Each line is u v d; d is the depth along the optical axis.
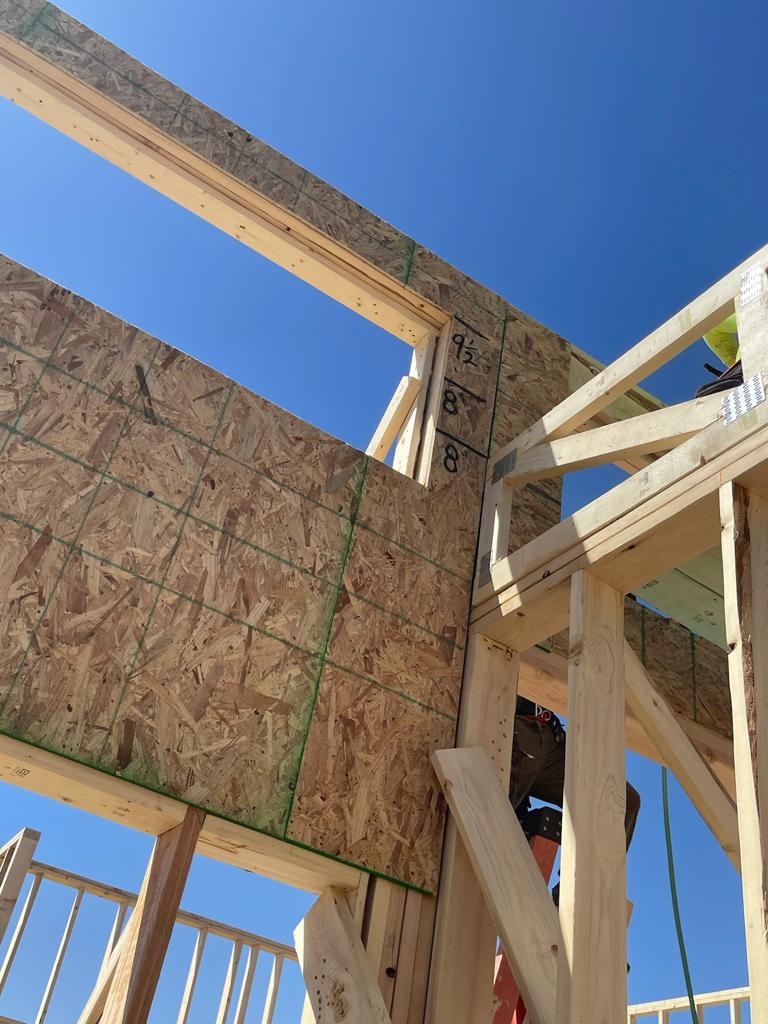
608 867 2.31
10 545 2.61
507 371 4.21
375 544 3.32
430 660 3.21
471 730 3.08
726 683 4.11
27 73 3.62
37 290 3.04
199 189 3.83
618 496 2.81
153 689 2.63
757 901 1.80
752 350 2.55
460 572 3.48
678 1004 4.62
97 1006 3.09
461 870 2.82
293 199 3.98
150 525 2.88
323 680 2.95
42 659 2.51
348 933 2.59
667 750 2.60
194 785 2.56
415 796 2.93
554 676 3.46
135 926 2.38
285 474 3.25
